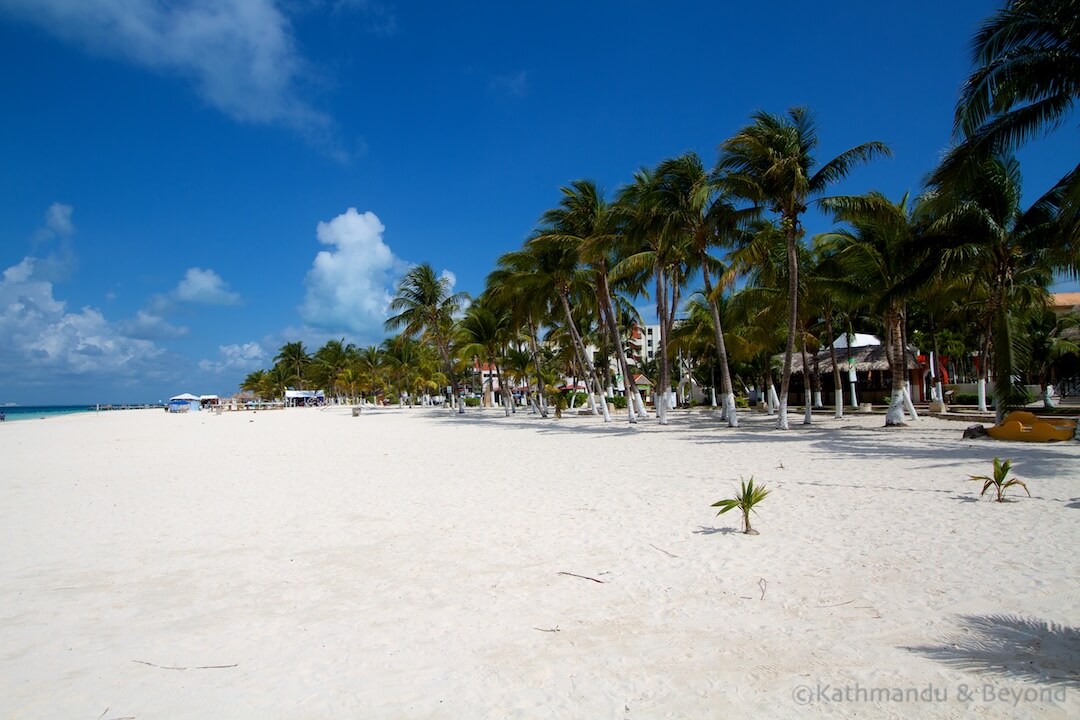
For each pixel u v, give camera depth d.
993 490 8.84
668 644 4.24
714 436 19.97
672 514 8.27
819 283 22.66
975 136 13.43
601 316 35.66
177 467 16.67
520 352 46.06
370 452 19.41
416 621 4.89
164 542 7.89
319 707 3.60
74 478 14.84
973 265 16.84
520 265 30.86
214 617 5.16
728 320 30.03
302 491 11.67
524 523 8.16
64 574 6.57
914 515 7.54
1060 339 29.97
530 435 24.16
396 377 76.62
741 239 22.98
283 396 106.94
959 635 4.11
